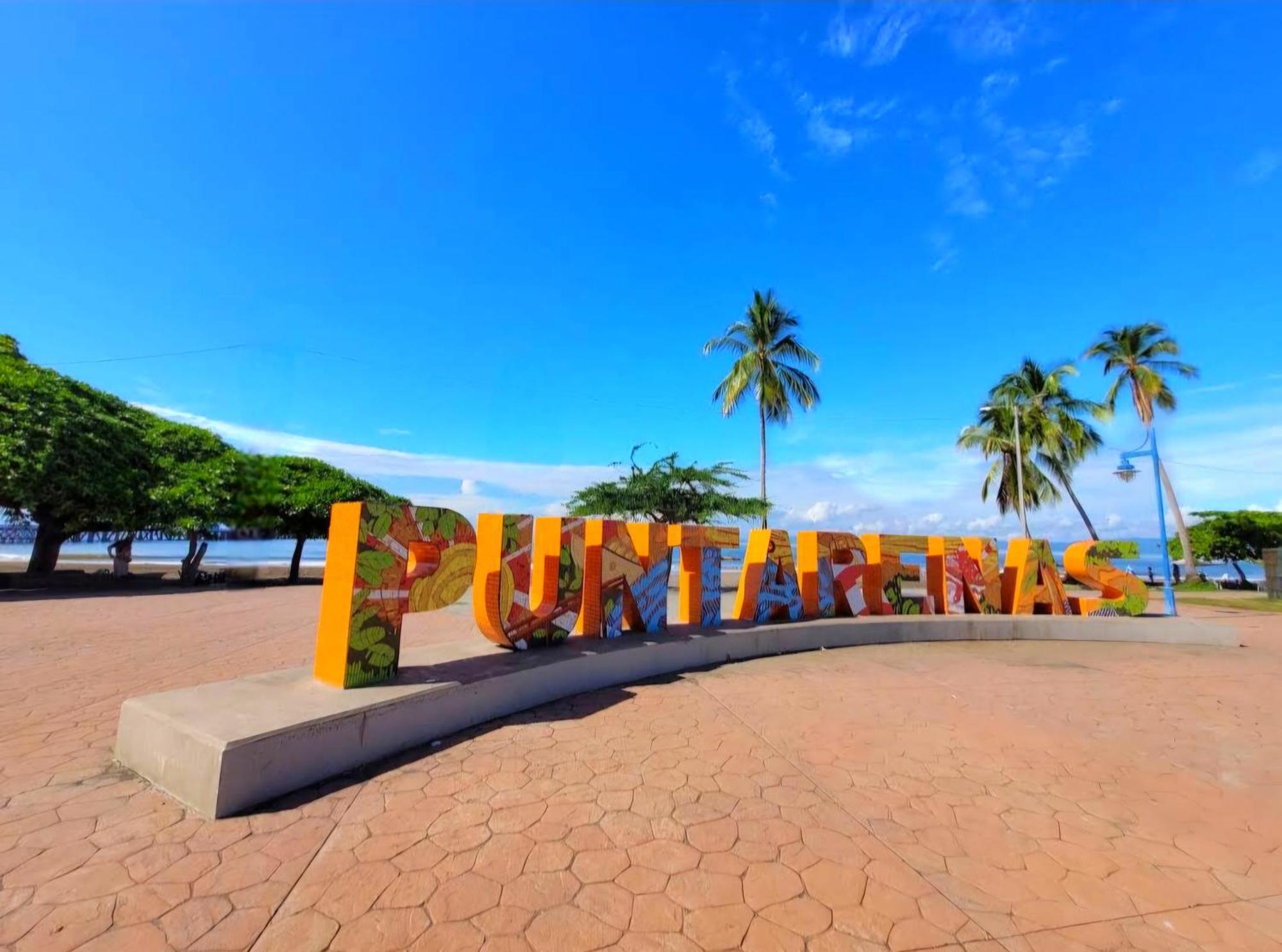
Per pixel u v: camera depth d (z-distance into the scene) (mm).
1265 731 5203
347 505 4559
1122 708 5906
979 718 5426
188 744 3340
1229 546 30750
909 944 2322
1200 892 2760
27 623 9992
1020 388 28297
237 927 2285
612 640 6934
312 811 3258
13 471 13750
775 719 5203
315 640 8672
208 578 20516
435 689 4453
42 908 2352
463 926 2338
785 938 2332
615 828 3172
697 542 8250
